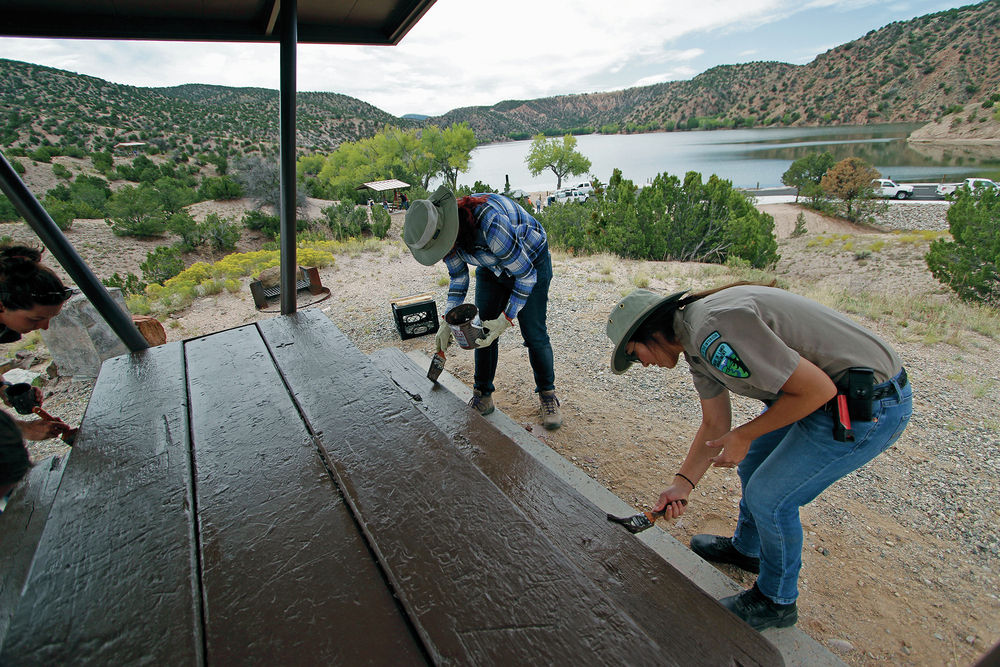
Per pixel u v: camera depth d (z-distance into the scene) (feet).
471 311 6.81
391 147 241.96
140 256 83.15
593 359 14.53
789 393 4.27
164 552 3.37
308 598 2.98
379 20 10.19
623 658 2.56
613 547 3.76
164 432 4.96
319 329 7.68
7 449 4.52
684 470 5.37
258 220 93.71
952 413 11.81
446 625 2.76
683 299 5.04
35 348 18.44
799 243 58.03
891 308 21.59
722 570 7.21
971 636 6.21
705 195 47.65
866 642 6.15
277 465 4.35
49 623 2.86
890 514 8.46
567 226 44.65
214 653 2.61
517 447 5.24
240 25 9.66
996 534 7.93
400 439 4.62
